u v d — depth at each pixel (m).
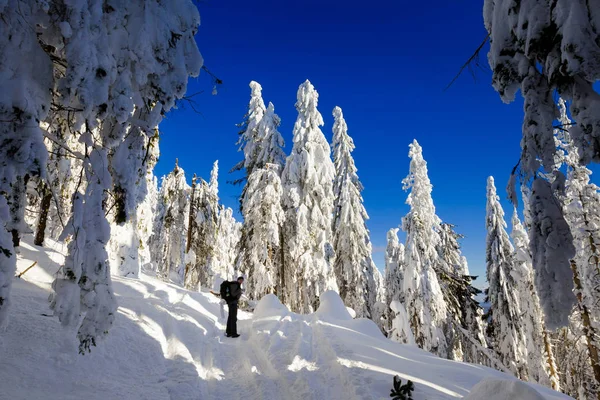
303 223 19.55
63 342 4.45
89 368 4.23
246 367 5.92
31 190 5.35
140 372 4.78
